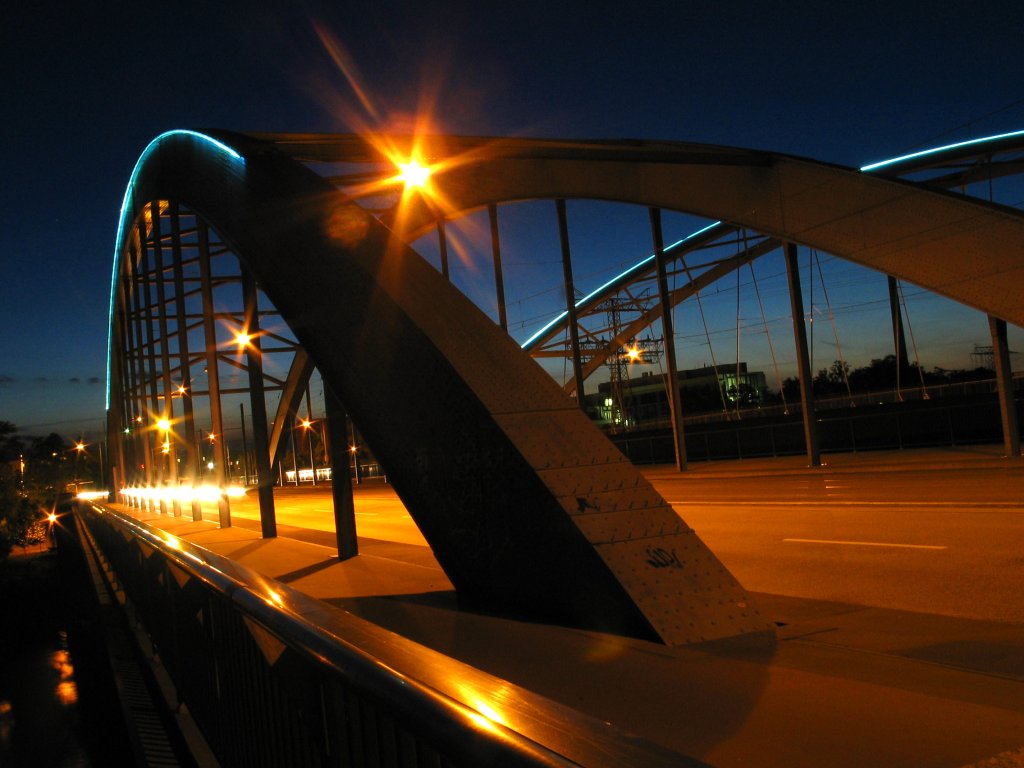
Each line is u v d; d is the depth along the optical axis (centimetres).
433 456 788
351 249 951
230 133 1509
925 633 629
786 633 611
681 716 401
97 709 1338
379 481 7181
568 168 3516
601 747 130
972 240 2656
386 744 209
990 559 967
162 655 768
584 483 665
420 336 787
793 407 5144
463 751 145
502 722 145
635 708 420
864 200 2944
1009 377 2706
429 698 163
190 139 1775
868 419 3828
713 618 593
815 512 1619
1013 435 2686
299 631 245
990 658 550
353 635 225
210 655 490
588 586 613
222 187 1471
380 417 866
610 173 3638
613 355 7944
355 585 1011
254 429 1850
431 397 780
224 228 1415
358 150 2359
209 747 502
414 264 898
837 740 349
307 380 3788
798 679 459
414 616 726
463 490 752
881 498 1755
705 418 5750
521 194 3362
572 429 718
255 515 3369
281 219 1153
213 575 389
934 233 2748
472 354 773
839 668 501
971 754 325
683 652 541
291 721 303
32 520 7675
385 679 183
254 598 306
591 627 619
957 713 381
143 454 4219
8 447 8431
